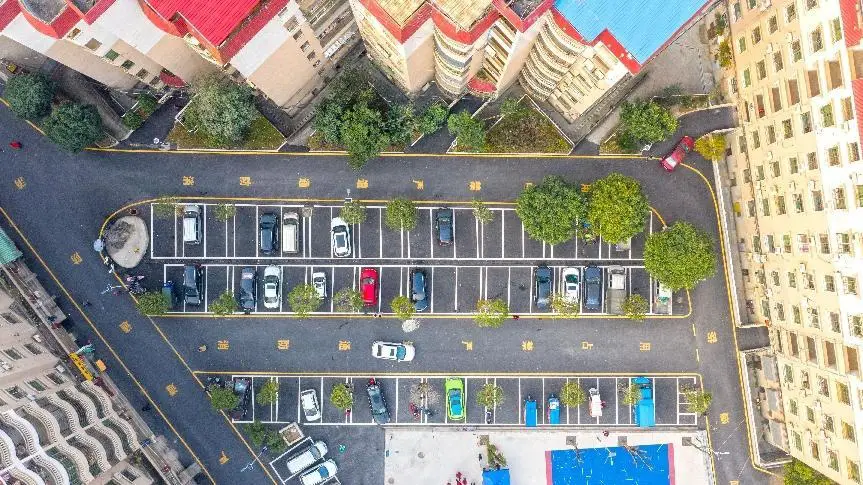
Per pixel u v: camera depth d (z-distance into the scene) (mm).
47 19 50281
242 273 67812
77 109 61875
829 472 58750
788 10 54812
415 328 68688
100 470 58188
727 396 68750
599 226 63844
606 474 69562
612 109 67562
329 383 69000
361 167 67938
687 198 68188
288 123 68188
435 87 67438
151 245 68312
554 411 68688
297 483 69062
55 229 68188
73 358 66750
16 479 50469
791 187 57750
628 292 68438
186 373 69000
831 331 55594
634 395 67000
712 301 68438
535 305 68562
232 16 47688
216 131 62188
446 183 68188
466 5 44750
